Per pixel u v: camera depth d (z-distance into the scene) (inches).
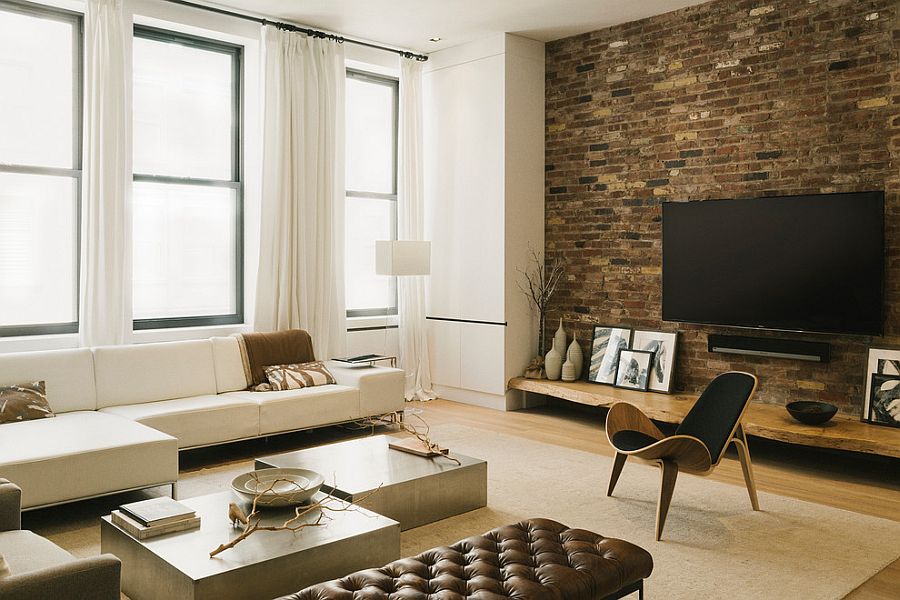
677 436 143.6
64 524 153.1
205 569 102.3
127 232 215.8
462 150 278.7
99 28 208.1
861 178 201.2
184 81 244.7
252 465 199.2
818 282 205.0
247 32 244.5
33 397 177.8
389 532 121.1
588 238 265.6
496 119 266.2
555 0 229.1
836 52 204.5
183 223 245.9
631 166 252.1
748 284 219.1
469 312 278.2
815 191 209.6
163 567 105.7
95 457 152.2
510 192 266.2
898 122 194.2
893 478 190.2
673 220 234.8
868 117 199.5
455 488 157.4
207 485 181.0
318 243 259.3
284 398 209.5
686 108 237.0
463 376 281.6
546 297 277.7
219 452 213.3
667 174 242.5
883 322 197.5
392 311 301.6
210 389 215.0
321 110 259.4
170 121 242.2
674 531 151.2
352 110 289.3
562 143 273.0
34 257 213.8
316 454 166.1
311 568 111.2
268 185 246.4
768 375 221.6
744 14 222.5
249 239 255.9
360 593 91.8
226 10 237.1
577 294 269.4
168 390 205.5
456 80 280.2
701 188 234.2
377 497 141.7
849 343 204.7
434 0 229.3
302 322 253.6
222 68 253.3
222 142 254.4
